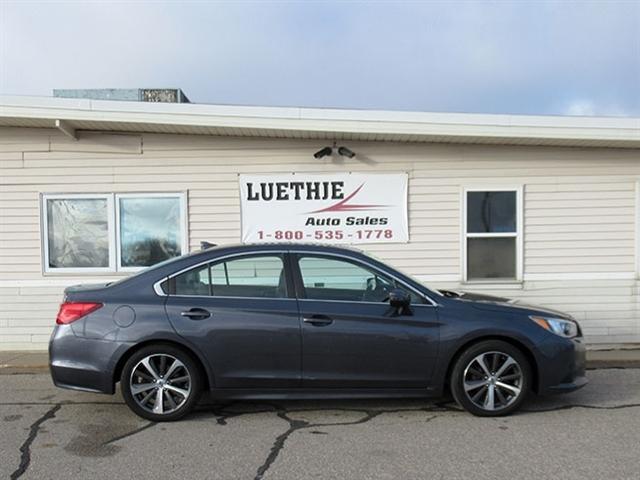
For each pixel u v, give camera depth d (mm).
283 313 5090
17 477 3984
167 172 8414
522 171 8445
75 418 5281
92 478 3967
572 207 8445
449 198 8461
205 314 5070
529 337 5129
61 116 7570
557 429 4898
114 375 5055
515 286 8461
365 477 3953
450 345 5109
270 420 5176
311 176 8422
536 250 8477
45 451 4465
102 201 8438
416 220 8477
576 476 3941
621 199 8438
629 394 6031
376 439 4672
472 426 4977
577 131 7711
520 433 4797
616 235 8453
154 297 5148
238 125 7676
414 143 8414
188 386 5117
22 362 7508
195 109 7637
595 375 6934
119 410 5523
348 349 5074
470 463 4176
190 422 5133
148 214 8461
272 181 8422
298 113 7656
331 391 5141
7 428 5016
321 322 5078
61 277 8438
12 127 8281
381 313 5133
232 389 5094
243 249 5336
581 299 8469
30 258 8414
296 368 5090
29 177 8367
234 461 4246
